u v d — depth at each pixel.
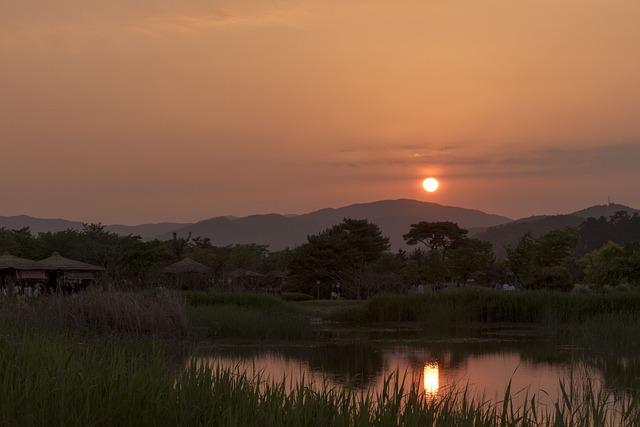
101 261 63.47
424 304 41.22
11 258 50.06
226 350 26.69
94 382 9.66
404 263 106.12
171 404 9.00
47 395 9.10
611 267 56.38
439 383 19.08
